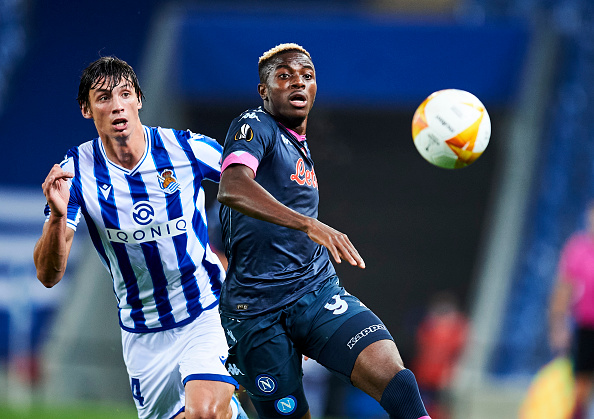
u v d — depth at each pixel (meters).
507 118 63.09
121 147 17.42
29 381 50.88
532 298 54.66
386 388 15.12
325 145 68.56
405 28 60.34
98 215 17.62
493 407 43.72
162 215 17.73
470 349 48.12
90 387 50.12
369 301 66.19
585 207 57.31
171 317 18.17
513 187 60.31
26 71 70.06
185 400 17.08
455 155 16.47
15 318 56.66
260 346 16.33
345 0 71.81
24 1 72.19
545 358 46.66
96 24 71.62
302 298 16.20
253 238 16.09
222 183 14.89
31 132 67.06
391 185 68.25
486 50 60.72
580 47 64.38
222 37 61.72
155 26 70.69
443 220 67.19
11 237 59.28
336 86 61.22
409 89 60.78
